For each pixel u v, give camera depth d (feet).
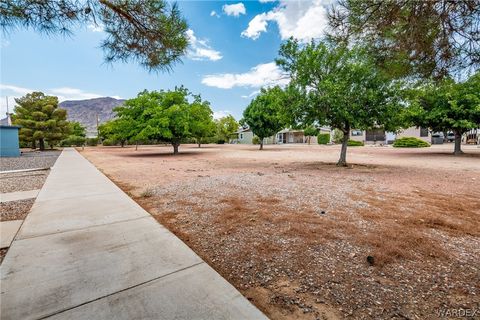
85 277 6.45
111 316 4.99
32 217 11.41
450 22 7.53
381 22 8.13
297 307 5.60
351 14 8.34
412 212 12.54
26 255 7.66
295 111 28.25
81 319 4.90
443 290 6.19
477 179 22.15
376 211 12.78
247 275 7.00
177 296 5.71
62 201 14.38
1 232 9.62
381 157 46.70
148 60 11.86
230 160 44.55
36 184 20.61
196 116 63.00
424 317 5.23
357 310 5.48
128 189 18.88
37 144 119.55
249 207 13.67
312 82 27.96
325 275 6.97
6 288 5.92
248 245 8.96
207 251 8.50
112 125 66.44
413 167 31.24
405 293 6.10
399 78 10.36
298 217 11.89
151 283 6.23
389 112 26.18
